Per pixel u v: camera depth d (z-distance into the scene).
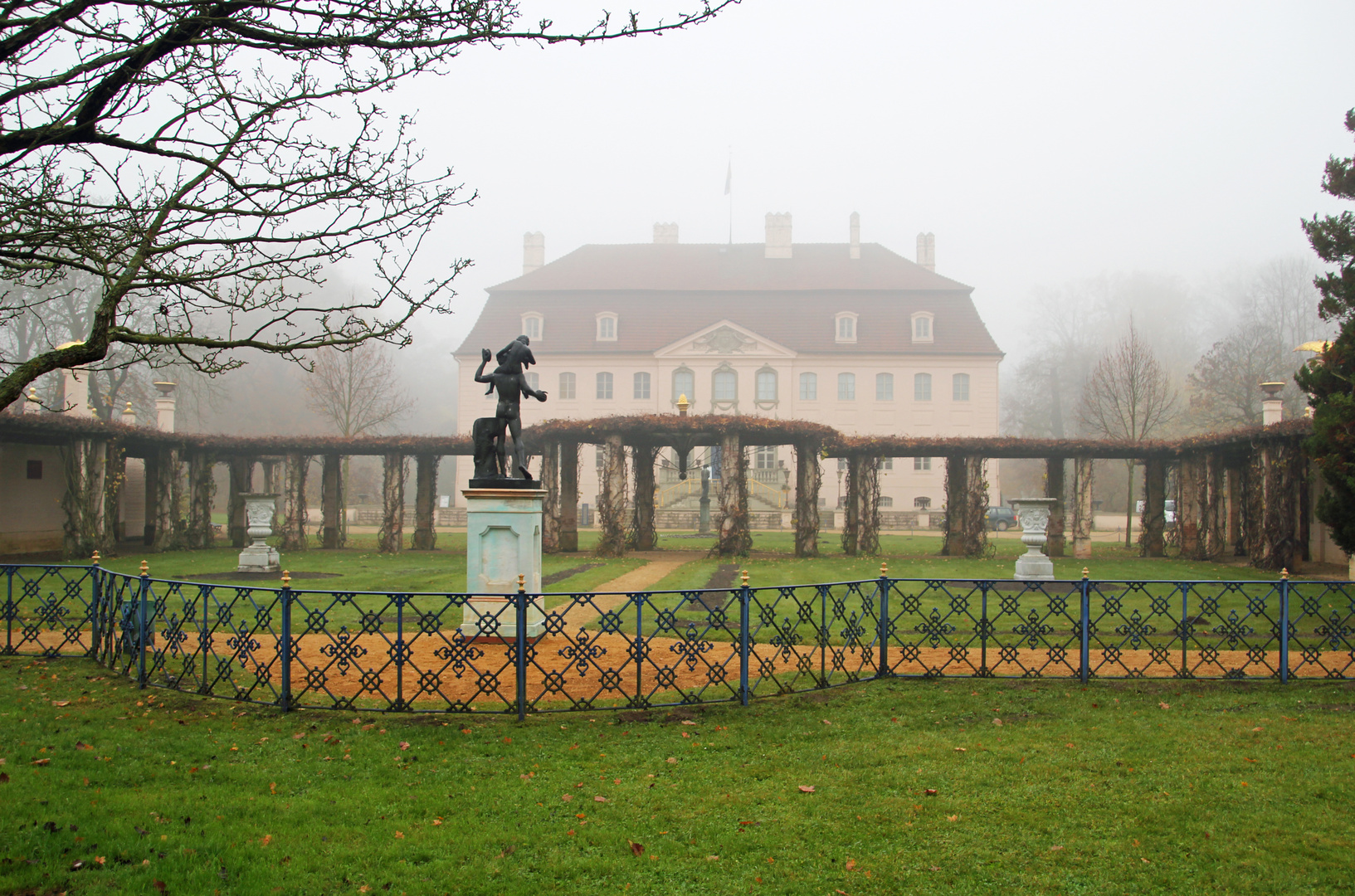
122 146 5.26
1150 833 4.75
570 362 57.56
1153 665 9.18
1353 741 6.40
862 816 4.96
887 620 8.47
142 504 31.11
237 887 4.00
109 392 39.28
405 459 29.02
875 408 56.56
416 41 4.96
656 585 16.55
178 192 5.46
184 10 4.79
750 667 9.05
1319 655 9.40
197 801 5.06
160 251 5.43
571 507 25.80
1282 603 8.34
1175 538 26.98
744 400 56.47
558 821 4.85
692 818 4.91
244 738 6.33
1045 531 16.94
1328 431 15.32
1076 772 5.73
